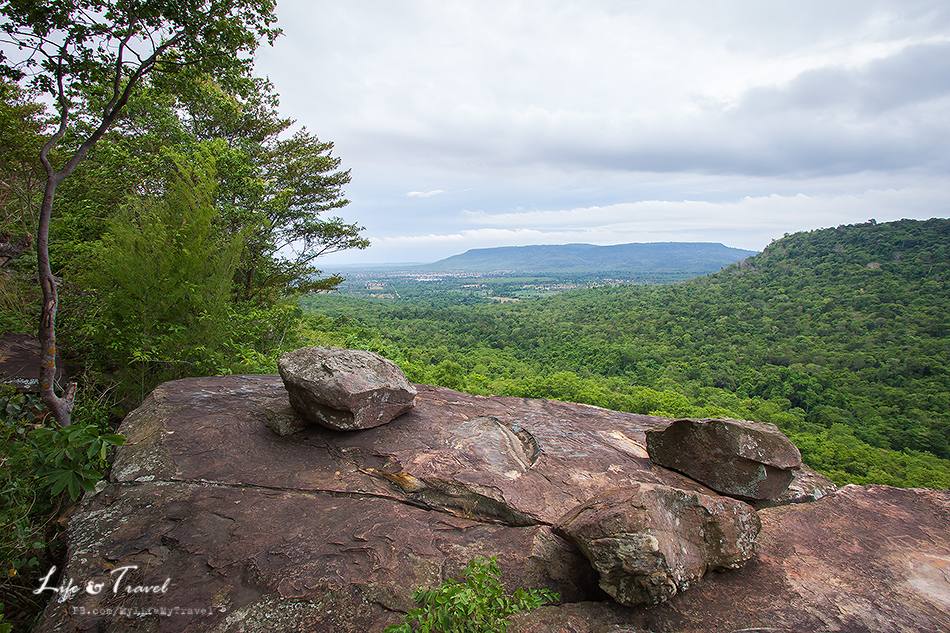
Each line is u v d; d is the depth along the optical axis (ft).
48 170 13.08
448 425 15.47
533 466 13.42
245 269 40.78
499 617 7.53
